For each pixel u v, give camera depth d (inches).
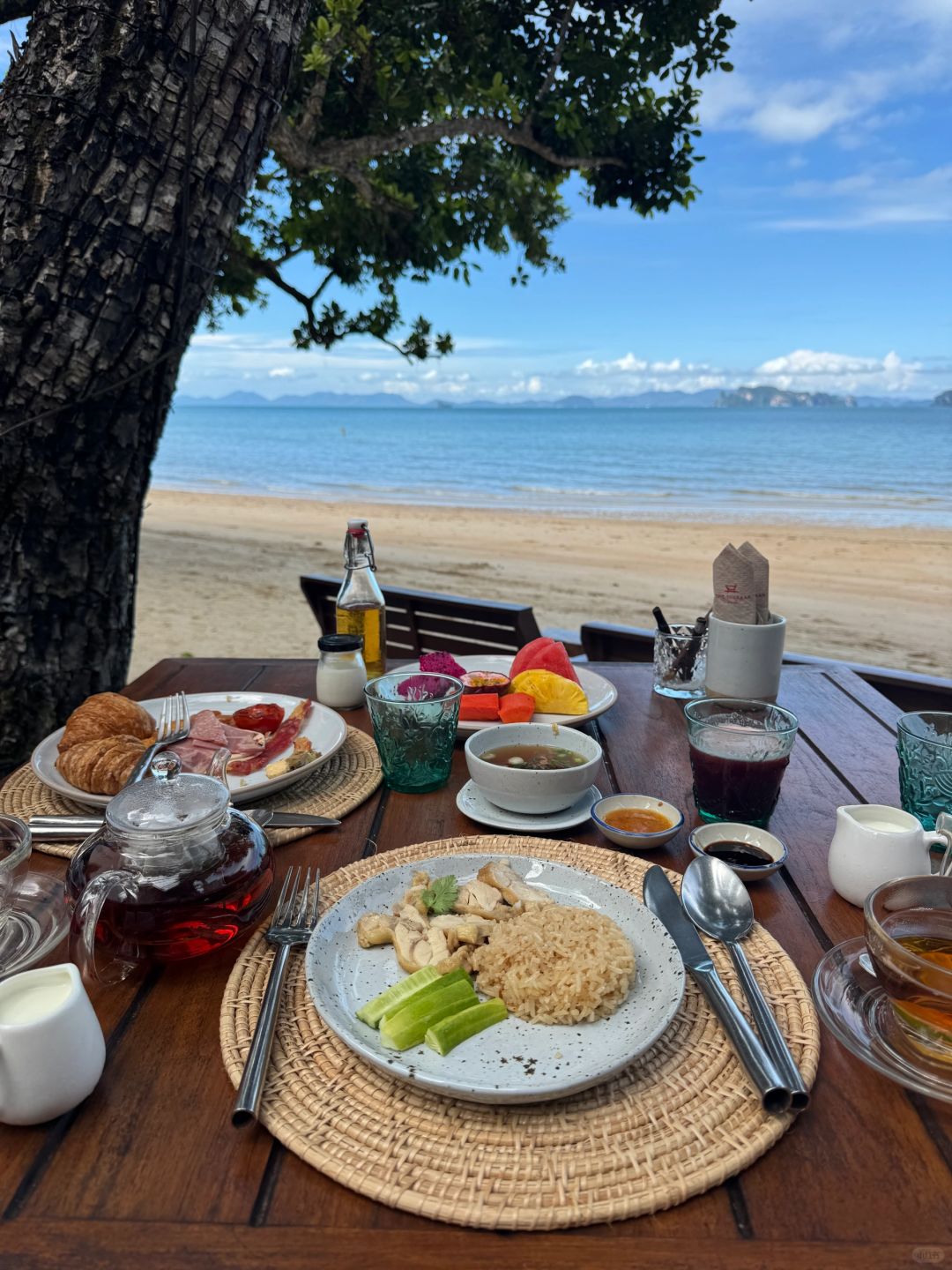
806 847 50.7
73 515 82.7
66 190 70.3
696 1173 27.1
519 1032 33.4
